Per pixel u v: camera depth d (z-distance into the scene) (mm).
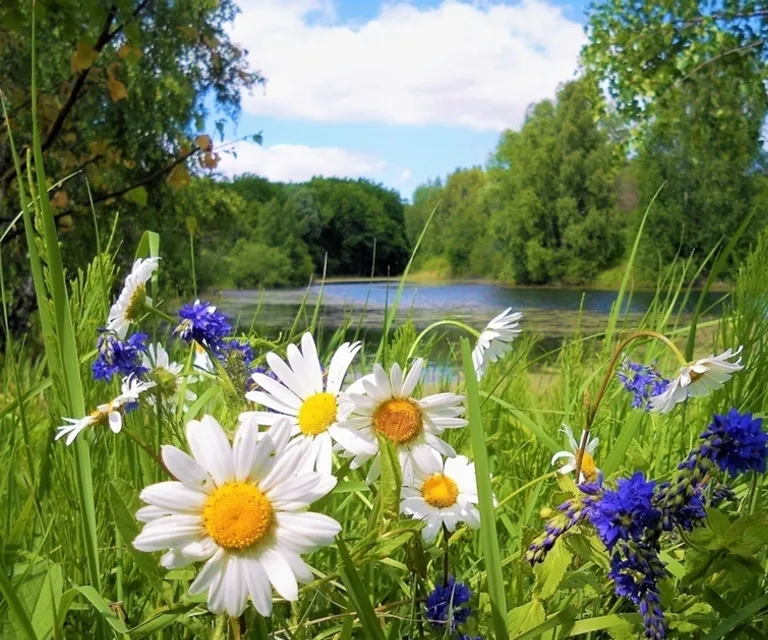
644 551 958
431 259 39938
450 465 1276
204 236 13422
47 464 1564
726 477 1529
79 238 9320
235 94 11547
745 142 14516
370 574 1389
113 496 1063
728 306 2154
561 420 2387
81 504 1254
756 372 1842
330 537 879
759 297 1854
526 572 1232
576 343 2594
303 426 1114
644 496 957
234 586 862
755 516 1067
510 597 1339
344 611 1326
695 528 1098
